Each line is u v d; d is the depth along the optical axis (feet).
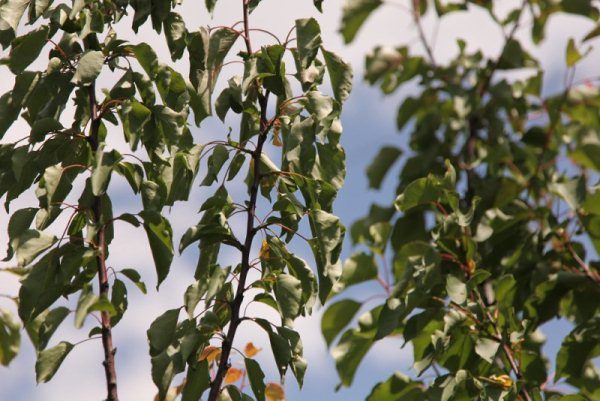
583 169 18.21
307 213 9.65
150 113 9.68
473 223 15.75
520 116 18.49
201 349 9.62
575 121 18.53
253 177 10.47
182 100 10.26
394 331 13.88
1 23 9.76
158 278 9.64
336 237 9.50
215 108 10.03
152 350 9.34
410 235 16.56
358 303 14.29
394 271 13.96
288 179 10.17
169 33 10.30
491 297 14.84
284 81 9.79
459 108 17.66
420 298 12.32
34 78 9.87
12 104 9.87
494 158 17.02
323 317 14.35
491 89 17.80
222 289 9.93
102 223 9.39
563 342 13.55
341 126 9.98
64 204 9.52
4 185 10.02
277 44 9.81
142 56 10.13
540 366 13.14
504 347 12.75
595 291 14.52
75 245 9.39
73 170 10.13
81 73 9.39
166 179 9.94
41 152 9.94
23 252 9.18
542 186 17.39
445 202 13.17
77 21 10.07
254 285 9.61
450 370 13.14
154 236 9.62
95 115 9.90
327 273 9.72
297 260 9.77
